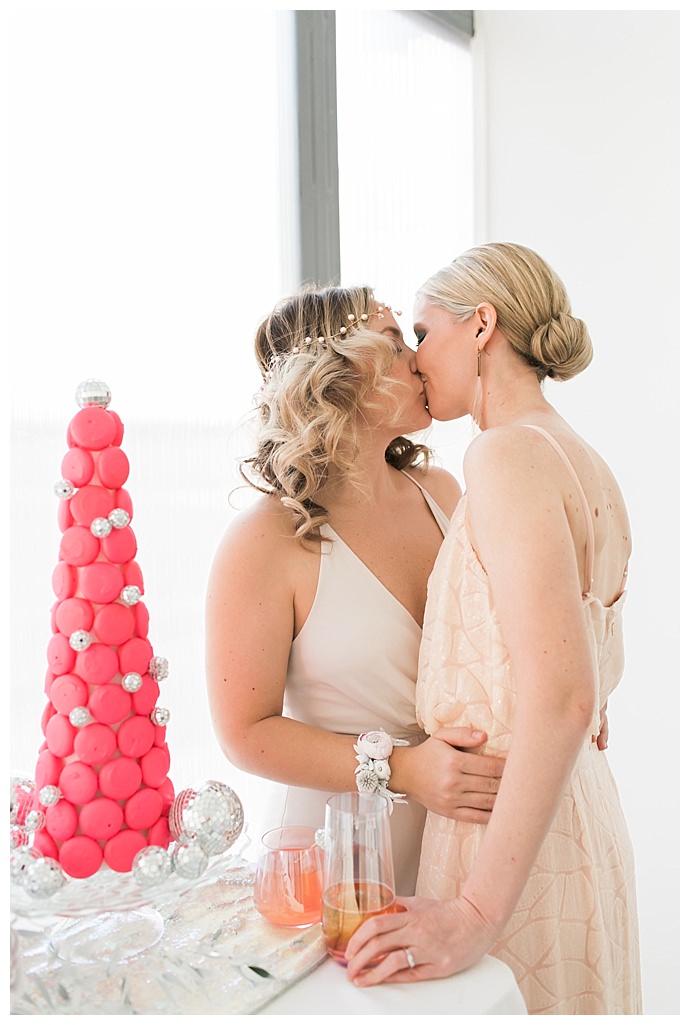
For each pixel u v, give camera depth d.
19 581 1.49
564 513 1.05
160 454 1.76
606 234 2.61
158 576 1.75
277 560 1.31
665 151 2.49
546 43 2.69
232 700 1.27
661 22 2.48
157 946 0.99
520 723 0.99
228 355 1.91
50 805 0.92
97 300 1.64
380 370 1.34
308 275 2.11
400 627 1.36
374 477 1.45
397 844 1.34
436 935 0.94
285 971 0.94
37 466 1.52
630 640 2.61
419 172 2.60
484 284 1.25
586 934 1.19
